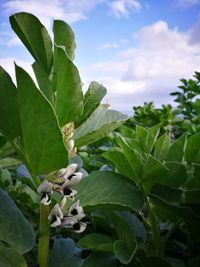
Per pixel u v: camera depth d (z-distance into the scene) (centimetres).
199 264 17
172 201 17
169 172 17
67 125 15
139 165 17
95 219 19
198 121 46
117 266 15
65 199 14
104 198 16
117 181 17
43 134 13
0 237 14
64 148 13
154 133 22
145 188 18
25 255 19
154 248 19
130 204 16
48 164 14
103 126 16
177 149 19
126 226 17
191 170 19
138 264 15
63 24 15
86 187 17
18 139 15
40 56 14
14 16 13
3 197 16
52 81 14
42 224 15
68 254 17
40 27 14
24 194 23
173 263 17
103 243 16
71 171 14
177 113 58
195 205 17
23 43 14
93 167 29
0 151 20
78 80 13
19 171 20
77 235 22
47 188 14
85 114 16
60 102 14
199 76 44
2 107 14
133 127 57
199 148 19
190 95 56
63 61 13
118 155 18
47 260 16
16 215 15
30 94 12
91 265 15
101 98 16
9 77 14
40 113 12
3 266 13
